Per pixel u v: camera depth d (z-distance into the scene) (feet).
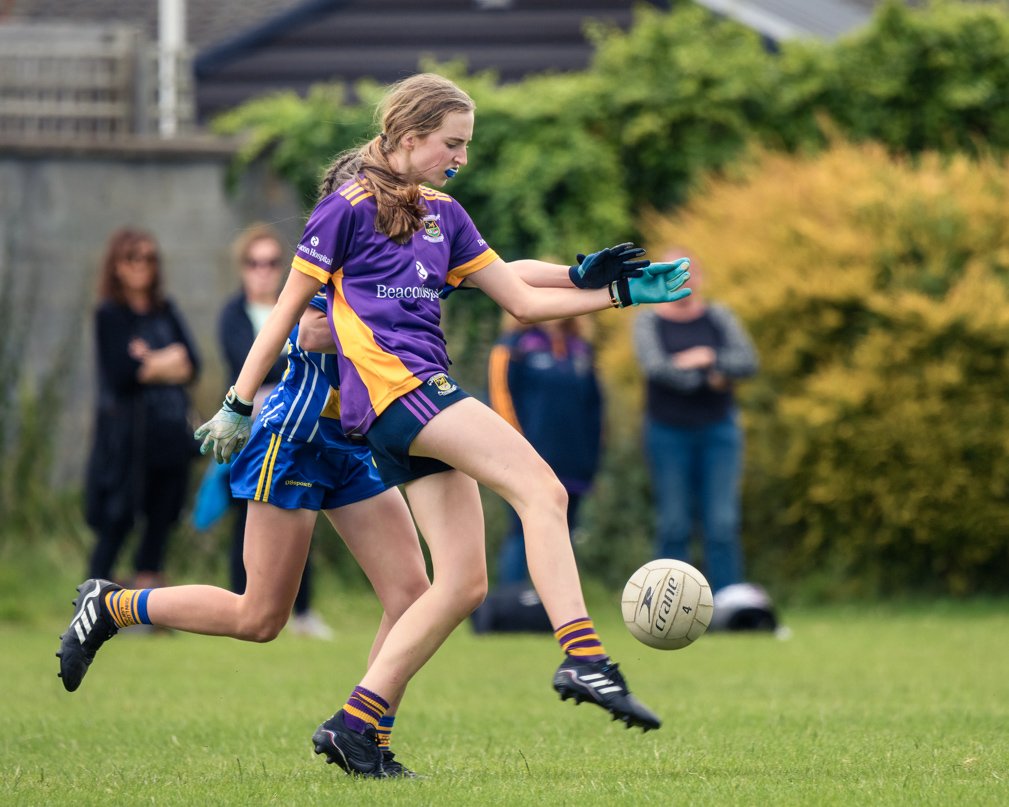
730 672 84.12
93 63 155.63
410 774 46.83
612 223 157.58
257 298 103.71
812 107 164.76
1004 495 127.75
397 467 44.55
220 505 103.19
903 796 40.06
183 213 146.82
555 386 110.32
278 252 103.76
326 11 203.82
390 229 44.57
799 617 121.70
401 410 43.83
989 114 166.71
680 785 42.73
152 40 214.07
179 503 110.42
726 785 42.45
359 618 121.19
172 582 122.52
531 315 47.80
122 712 66.44
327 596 124.36
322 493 47.91
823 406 127.24
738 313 133.80
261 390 95.81
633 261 47.65
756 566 135.03
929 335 125.59
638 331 112.78
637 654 94.17
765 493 133.49
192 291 146.92
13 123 155.43
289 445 46.91
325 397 47.11
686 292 47.37
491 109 157.48
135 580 111.24
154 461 107.55
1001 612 122.31
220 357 139.13
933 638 102.53
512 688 77.10
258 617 48.26
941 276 129.39
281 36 204.74
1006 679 79.36
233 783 44.96
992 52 165.68
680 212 157.89
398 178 45.65
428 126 45.14
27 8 223.51
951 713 63.05
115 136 156.25
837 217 136.05
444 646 99.25
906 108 166.30
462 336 145.28
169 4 200.03
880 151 146.30
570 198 158.40
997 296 125.90
